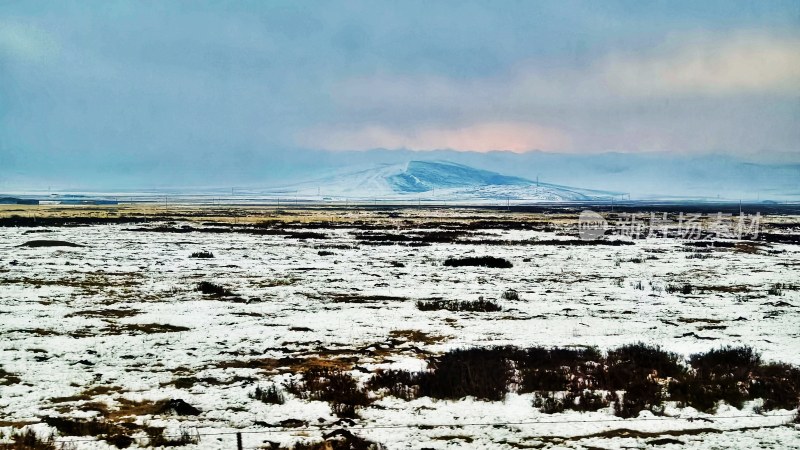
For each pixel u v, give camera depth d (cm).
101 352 1530
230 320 1953
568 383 1308
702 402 1196
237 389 1254
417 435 1022
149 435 1009
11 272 3056
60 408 1135
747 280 3197
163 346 1602
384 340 1711
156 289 2619
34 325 1831
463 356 1483
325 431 1034
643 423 1081
